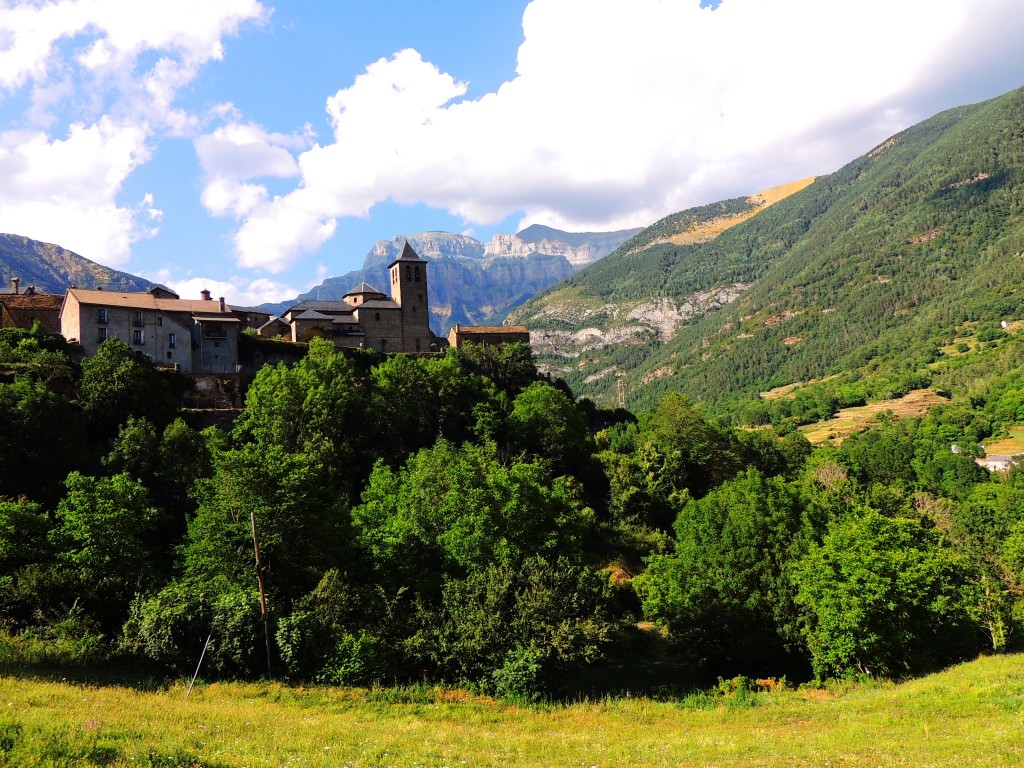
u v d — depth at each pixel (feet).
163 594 121.39
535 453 282.36
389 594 134.72
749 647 148.87
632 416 466.70
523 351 380.37
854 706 106.83
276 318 397.60
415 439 272.10
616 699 120.16
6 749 56.65
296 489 137.49
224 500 136.56
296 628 115.55
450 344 408.05
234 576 130.31
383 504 173.47
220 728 78.95
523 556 147.13
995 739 75.00
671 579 165.07
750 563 161.79
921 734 83.66
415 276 407.03
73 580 126.93
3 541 130.00
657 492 292.40
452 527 151.43
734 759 74.43
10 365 222.48
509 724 98.78
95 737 64.08
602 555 235.40
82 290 289.12
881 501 278.67
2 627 118.32
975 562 207.00
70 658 109.70
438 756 73.26
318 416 231.50
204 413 257.75
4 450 173.78
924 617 137.90
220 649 112.88
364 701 105.50
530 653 117.29
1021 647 155.02
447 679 121.49
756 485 188.24
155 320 289.33
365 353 334.85
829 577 138.31
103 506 135.23
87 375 226.99
